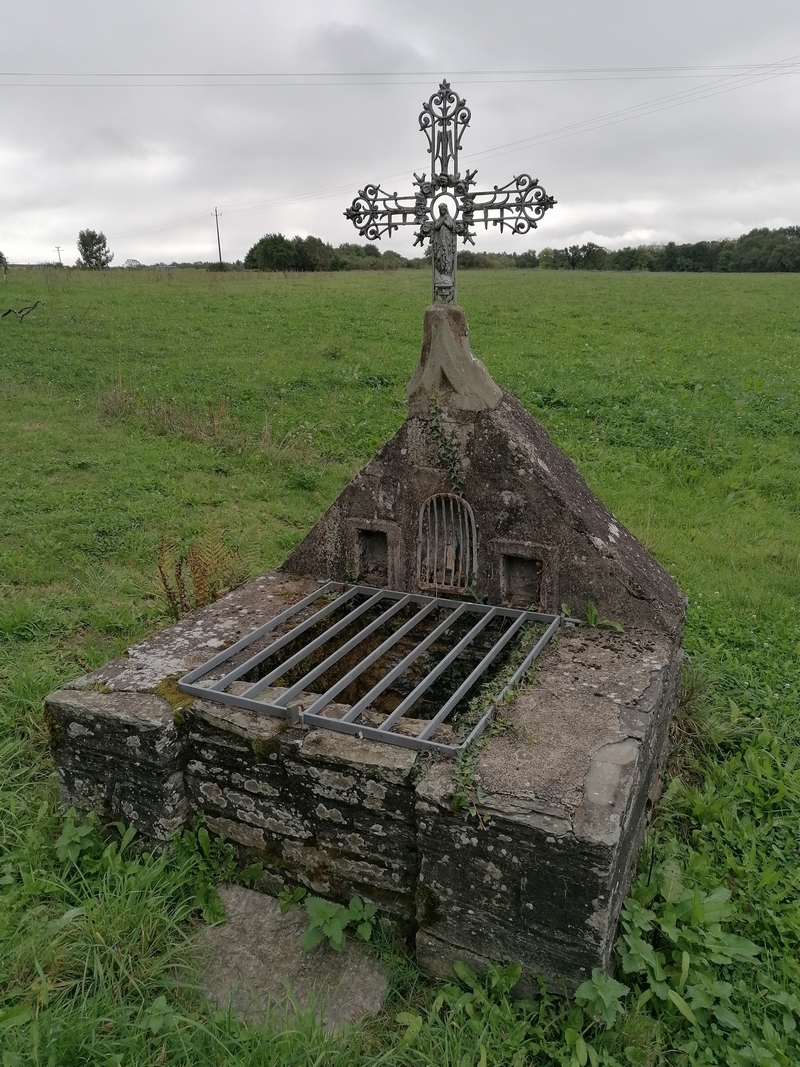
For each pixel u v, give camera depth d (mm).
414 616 4109
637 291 28297
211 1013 2631
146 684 3428
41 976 2646
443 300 3980
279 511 8117
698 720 4543
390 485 4250
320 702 3201
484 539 4051
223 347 16469
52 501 7801
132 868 3150
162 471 9086
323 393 12961
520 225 3730
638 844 3299
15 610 5387
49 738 3410
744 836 3641
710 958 2873
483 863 2654
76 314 19422
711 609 6059
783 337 18391
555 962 2637
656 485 9133
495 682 3373
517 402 4570
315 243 47062
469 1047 2529
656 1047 2594
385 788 2861
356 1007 2725
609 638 3754
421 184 3844
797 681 5035
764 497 8945
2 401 11672
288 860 3195
